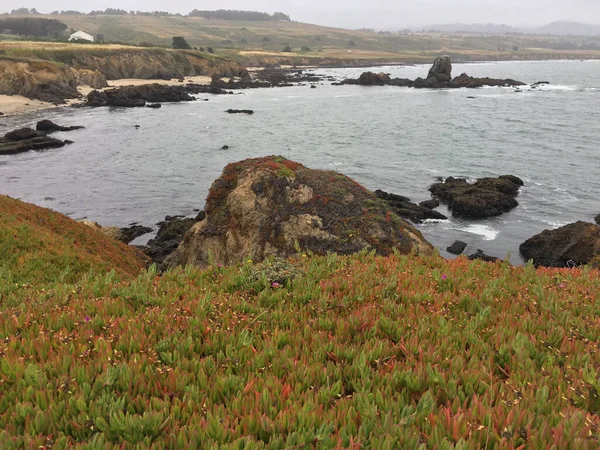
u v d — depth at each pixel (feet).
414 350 16.94
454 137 248.11
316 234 69.62
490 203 131.23
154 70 538.88
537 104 368.48
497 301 23.80
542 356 16.84
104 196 150.30
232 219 76.89
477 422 12.19
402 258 33.37
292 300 23.04
